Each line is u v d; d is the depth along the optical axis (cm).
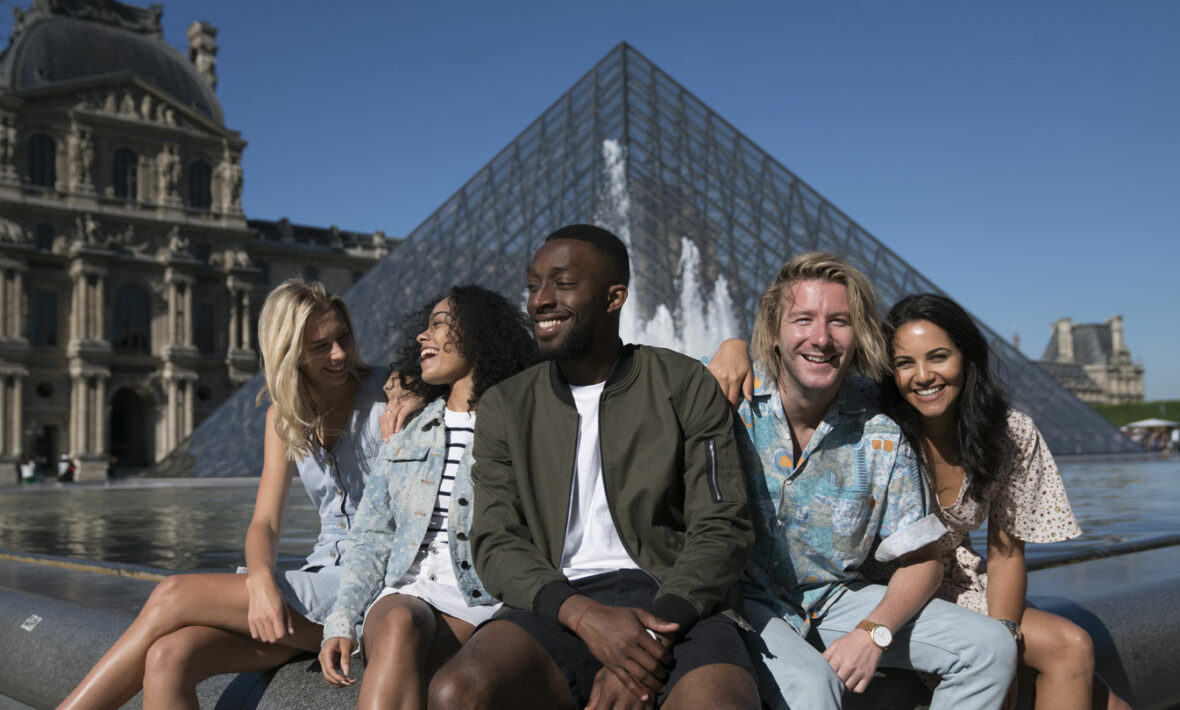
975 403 399
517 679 326
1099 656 451
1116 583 562
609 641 329
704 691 311
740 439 407
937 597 423
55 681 475
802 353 382
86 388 6850
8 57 6925
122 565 756
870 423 401
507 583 356
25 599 552
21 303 6719
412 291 3709
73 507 2202
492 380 431
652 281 3219
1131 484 2169
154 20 7762
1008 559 421
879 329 392
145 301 7244
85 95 7025
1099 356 18225
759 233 3503
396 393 450
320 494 480
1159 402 10050
